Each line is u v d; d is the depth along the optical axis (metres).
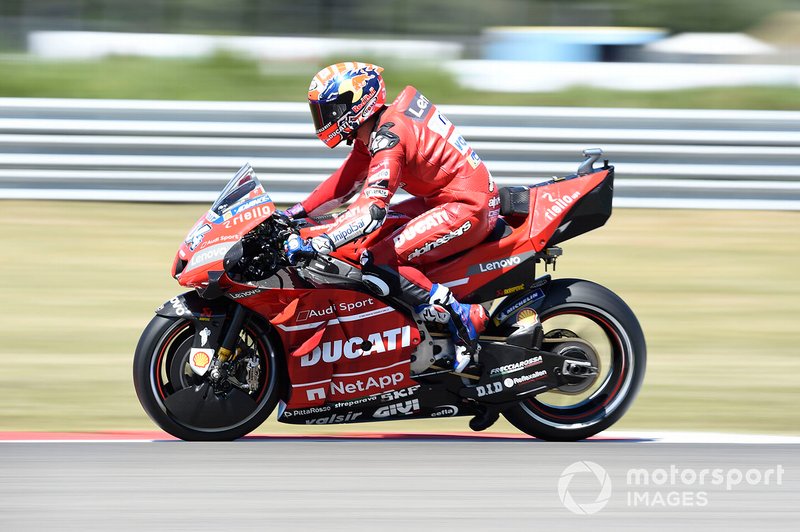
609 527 13.26
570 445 16.89
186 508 13.56
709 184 32.34
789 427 18.39
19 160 31.42
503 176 31.92
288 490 14.29
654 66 42.31
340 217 15.69
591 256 30.00
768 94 41.19
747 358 22.69
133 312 24.97
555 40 58.81
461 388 16.81
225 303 16.06
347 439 17.20
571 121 31.94
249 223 15.69
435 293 16.20
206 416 16.23
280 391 16.61
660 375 21.44
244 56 47.69
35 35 55.25
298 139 31.88
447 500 14.05
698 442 17.06
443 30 66.44
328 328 16.27
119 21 64.81
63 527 12.90
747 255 30.44
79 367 21.28
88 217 31.69
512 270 16.97
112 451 15.91
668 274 28.62
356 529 12.95
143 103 31.47
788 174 32.56
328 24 65.56
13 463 15.25
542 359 16.89
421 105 16.78
